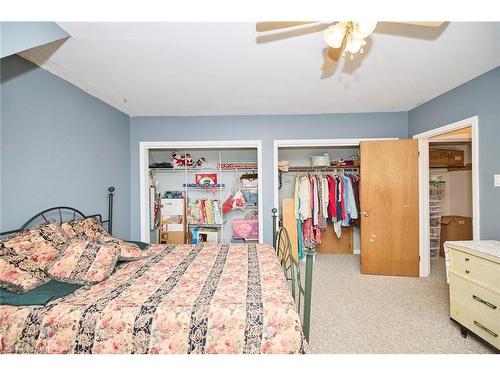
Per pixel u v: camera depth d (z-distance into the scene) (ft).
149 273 5.70
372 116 10.91
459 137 9.75
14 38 4.03
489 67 6.72
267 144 11.13
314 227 12.74
